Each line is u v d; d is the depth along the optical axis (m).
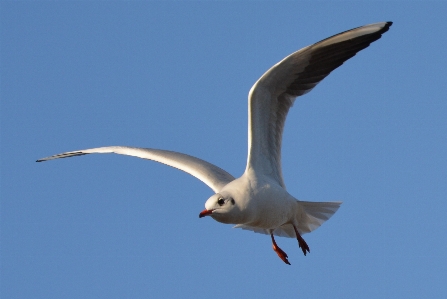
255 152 13.95
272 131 14.20
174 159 15.38
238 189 13.71
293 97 14.20
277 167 14.22
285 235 15.64
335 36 13.52
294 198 14.38
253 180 13.81
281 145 14.27
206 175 14.88
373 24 13.68
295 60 13.63
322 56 13.79
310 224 15.05
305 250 14.39
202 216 13.57
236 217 13.62
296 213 14.53
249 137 13.92
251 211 13.65
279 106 14.16
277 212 14.02
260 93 13.87
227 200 13.59
